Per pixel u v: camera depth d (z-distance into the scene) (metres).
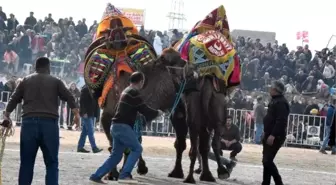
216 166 17.70
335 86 34.75
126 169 11.87
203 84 13.44
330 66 34.94
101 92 13.53
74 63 34.88
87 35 35.50
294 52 35.81
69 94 10.24
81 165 15.55
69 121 26.22
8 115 10.23
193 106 13.27
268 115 12.33
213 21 14.62
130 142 11.72
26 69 34.31
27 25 35.94
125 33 13.66
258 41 35.94
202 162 13.94
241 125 27.14
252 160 20.75
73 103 10.24
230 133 17.31
